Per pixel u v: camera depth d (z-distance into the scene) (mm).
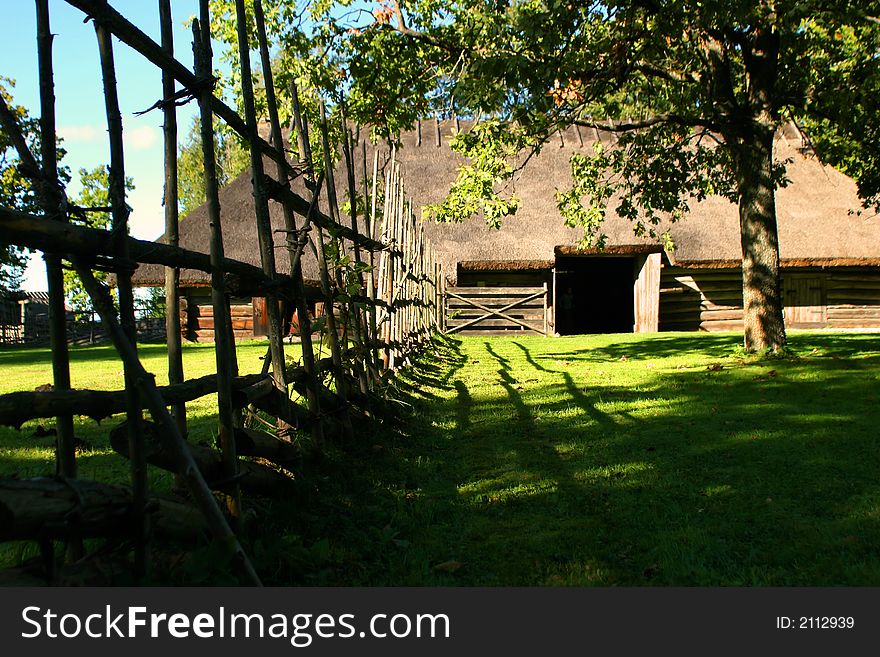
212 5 10250
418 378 8422
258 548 2627
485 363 10922
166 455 2389
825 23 8594
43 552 2051
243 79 3576
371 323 6465
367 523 3254
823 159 12516
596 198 12102
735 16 8102
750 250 10234
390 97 10727
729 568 2693
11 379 9078
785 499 3488
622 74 9562
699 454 4457
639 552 2900
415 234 11148
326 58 10508
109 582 2186
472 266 19922
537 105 8320
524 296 20375
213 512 2211
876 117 10102
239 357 12234
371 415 5371
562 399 6867
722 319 21328
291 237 4199
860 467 4008
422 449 4809
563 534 3121
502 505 3562
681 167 11828
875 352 10422
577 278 28266
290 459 3408
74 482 2041
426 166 23547
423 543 3045
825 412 5730
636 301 20250
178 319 2900
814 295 21859
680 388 7438
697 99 10789
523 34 8422
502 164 10422
